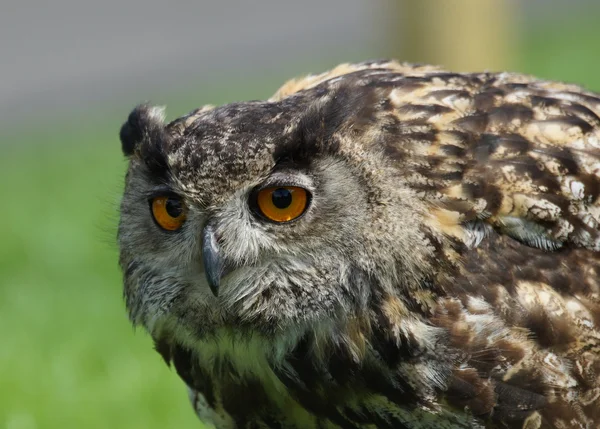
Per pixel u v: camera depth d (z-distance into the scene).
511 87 10.73
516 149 10.07
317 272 10.00
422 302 9.91
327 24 46.59
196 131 10.12
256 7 48.97
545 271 10.00
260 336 10.41
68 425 15.50
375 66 11.81
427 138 10.00
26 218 25.02
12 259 22.20
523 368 9.90
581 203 10.04
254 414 11.10
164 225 10.42
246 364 10.72
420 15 21.97
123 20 47.12
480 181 9.93
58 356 17.09
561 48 38.81
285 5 49.22
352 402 10.43
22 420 15.38
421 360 9.98
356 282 9.90
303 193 9.92
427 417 10.22
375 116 10.03
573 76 33.84
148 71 41.91
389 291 9.88
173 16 47.72
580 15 45.31
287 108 10.15
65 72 42.12
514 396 9.96
